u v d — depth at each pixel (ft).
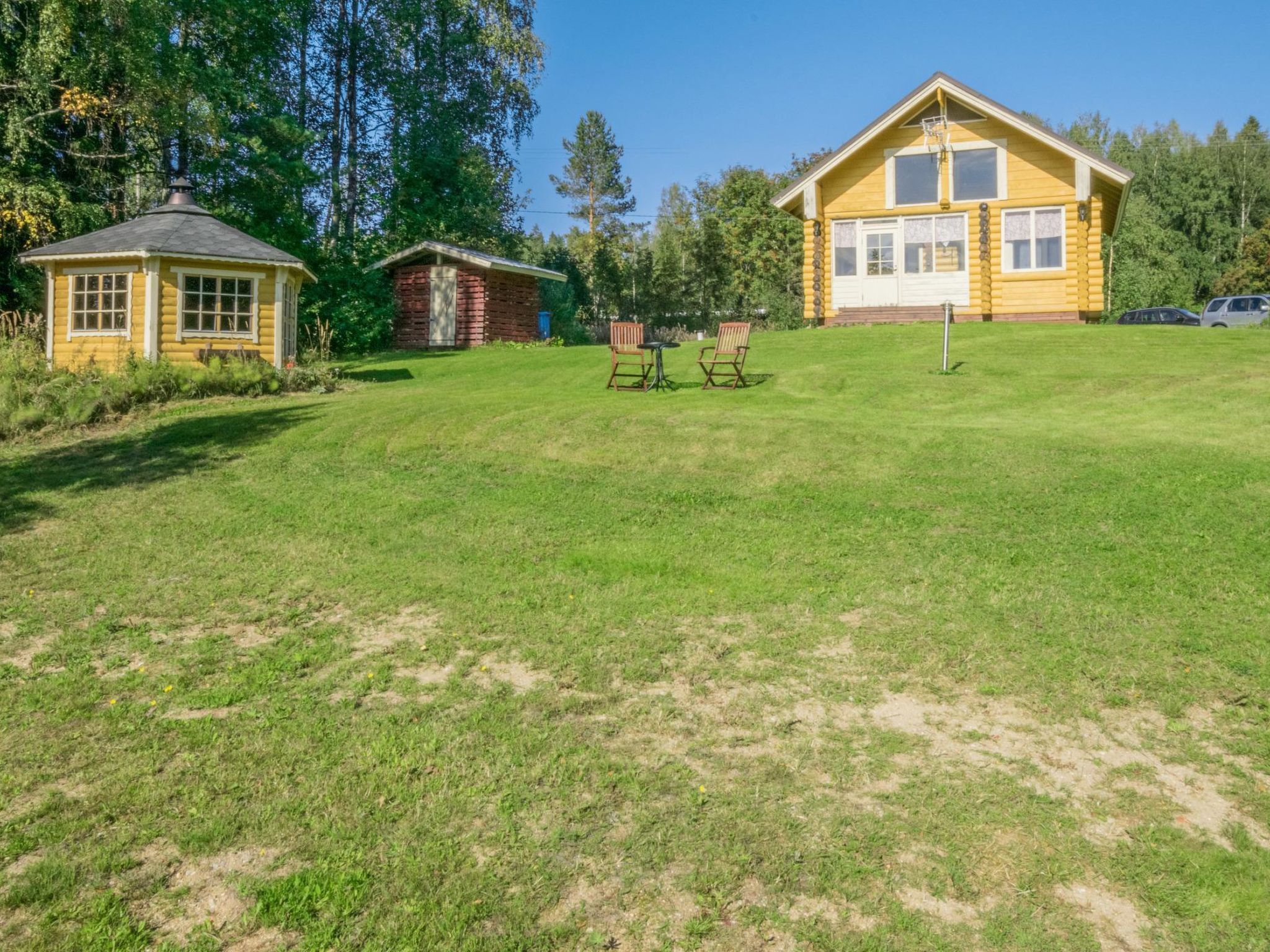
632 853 11.92
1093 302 76.54
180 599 21.94
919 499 28.35
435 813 12.76
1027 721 15.37
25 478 34.91
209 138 81.25
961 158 80.38
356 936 10.47
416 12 111.96
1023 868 11.64
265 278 59.98
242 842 12.19
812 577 22.48
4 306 71.92
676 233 224.12
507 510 29.01
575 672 17.43
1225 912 10.84
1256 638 17.95
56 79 70.95
